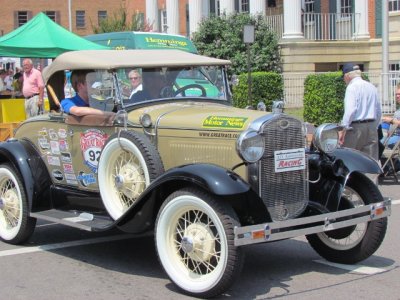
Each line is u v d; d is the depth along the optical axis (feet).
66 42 41.65
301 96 65.87
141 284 18.45
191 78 22.04
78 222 20.08
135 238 24.04
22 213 22.52
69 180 22.22
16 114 42.55
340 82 49.24
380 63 71.36
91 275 19.44
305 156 18.60
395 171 35.63
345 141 29.19
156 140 19.31
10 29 170.71
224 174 16.42
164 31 92.07
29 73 42.06
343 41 71.05
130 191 19.22
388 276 19.06
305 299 17.04
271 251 22.13
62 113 22.03
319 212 18.97
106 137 20.47
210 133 18.10
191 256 17.11
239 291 17.76
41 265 20.59
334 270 19.75
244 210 16.99
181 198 16.93
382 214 18.99
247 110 19.56
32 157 22.85
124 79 20.66
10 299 17.35
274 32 69.10
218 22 69.51
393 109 52.26
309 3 80.48
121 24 95.66
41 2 172.45
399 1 69.77
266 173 17.65
